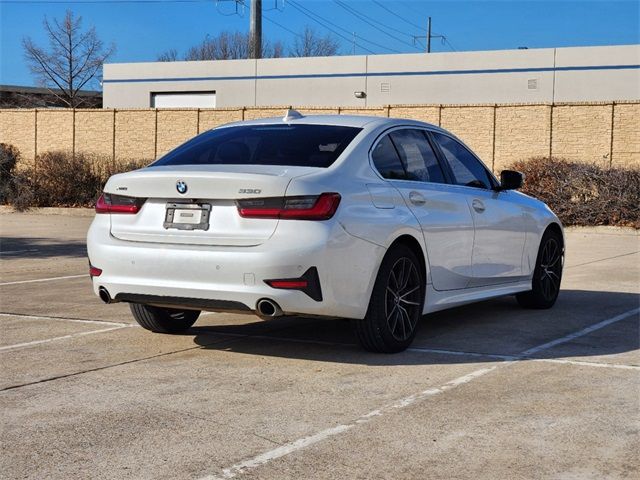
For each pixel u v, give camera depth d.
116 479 3.65
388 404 4.75
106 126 34.12
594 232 20.34
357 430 4.29
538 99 37.84
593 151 28.34
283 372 5.52
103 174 28.36
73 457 3.93
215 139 6.44
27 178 28.50
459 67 39.38
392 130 6.43
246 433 4.26
